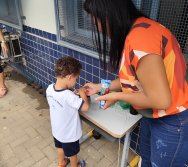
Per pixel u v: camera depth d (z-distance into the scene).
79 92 1.42
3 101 2.77
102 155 1.93
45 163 1.84
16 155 1.92
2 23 3.22
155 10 1.32
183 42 1.28
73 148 1.53
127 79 0.92
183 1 1.20
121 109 1.44
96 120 1.34
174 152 0.98
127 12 0.83
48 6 2.23
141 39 0.78
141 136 1.34
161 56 0.78
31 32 2.72
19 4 2.64
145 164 1.40
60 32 2.18
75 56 2.19
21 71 3.47
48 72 2.78
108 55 0.95
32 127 2.28
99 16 0.82
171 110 0.90
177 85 0.88
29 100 2.80
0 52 2.91
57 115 1.40
